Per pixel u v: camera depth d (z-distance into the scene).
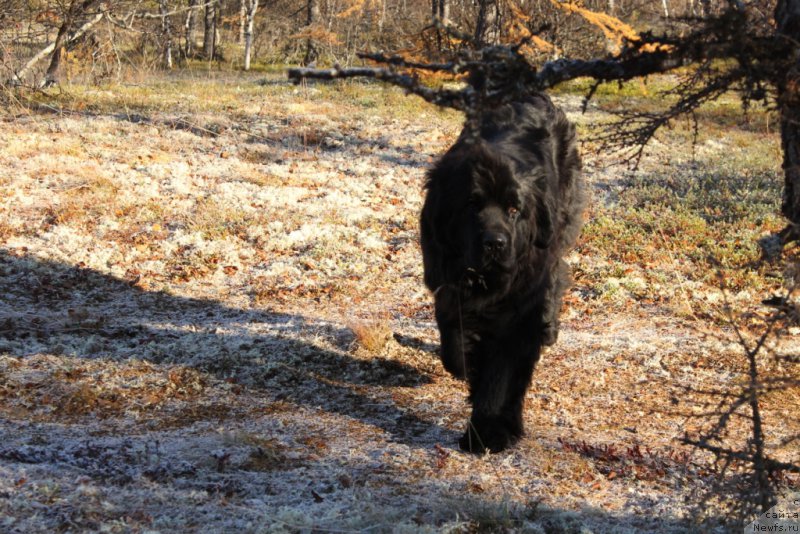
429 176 5.45
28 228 10.12
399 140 15.92
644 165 14.30
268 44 37.84
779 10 3.17
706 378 6.55
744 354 6.98
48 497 4.09
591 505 4.55
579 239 10.30
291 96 20.80
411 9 21.34
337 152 14.99
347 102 20.20
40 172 12.16
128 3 19.09
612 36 11.09
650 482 4.88
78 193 11.43
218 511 4.15
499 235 4.82
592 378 6.58
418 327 7.66
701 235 10.32
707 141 15.98
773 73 3.03
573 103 18.95
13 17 17.55
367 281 9.07
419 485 4.73
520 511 4.36
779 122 3.39
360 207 11.66
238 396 6.08
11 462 4.61
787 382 3.54
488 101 3.01
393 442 5.39
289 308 8.30
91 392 5.91
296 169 13.60
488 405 5.30
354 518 4.08
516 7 12.69
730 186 12.92
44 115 16.42
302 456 5.09
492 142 5.58
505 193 4.93
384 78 2.93
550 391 6.35
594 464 5.12
